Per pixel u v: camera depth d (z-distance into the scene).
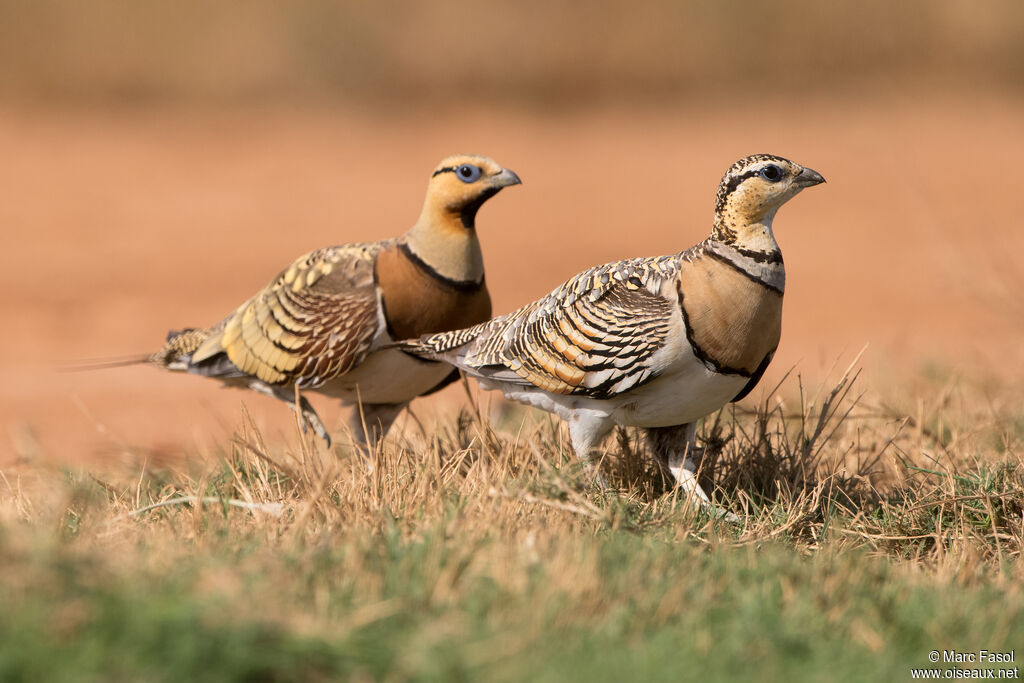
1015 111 47.16
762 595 7.84
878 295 25.02
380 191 35.00
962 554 9.54
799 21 51.94
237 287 25.34
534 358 10.45
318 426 12.08
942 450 12.31
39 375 19.39
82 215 31.77
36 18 46.72
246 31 47.94
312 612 7.01
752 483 11.11
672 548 8.78
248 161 38.91
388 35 48.59
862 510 10.62
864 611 7.87
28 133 42.28
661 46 51.12
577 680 6.58
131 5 47.53
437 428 12.56
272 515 9.55
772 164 9.72
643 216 32.38
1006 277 21.64
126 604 6.61
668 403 10.16
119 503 10.21
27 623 6.33
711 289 9.74
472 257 11.73
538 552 8.24
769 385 16.09
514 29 49.72
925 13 52.88
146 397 18.09
